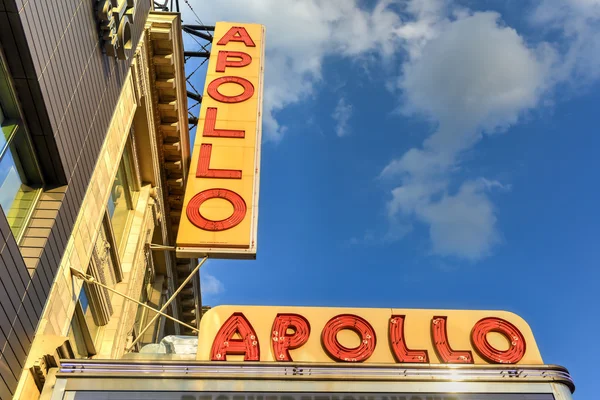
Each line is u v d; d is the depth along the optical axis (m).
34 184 13.35
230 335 13.38
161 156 24.30
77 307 15.80
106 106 16.78
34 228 12.62
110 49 16.23
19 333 11.32
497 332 13.85
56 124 12.84
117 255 19.20
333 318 13.80
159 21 21.89
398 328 13.76
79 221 14.86
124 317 19.27
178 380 11.77
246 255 19.06
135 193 22.66
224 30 27.03
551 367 12.78
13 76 11.76
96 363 11.81
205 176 21.06
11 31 11.18
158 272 26.33
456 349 13.48
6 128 12.08
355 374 12.22
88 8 14.97
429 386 12.21
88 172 15.32
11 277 10.95
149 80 22.14
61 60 13.13
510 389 12.34
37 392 11.62
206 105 23.64
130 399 11.41
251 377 11.95
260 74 25.22
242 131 22.67
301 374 12.09
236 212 19.91
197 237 19.22
